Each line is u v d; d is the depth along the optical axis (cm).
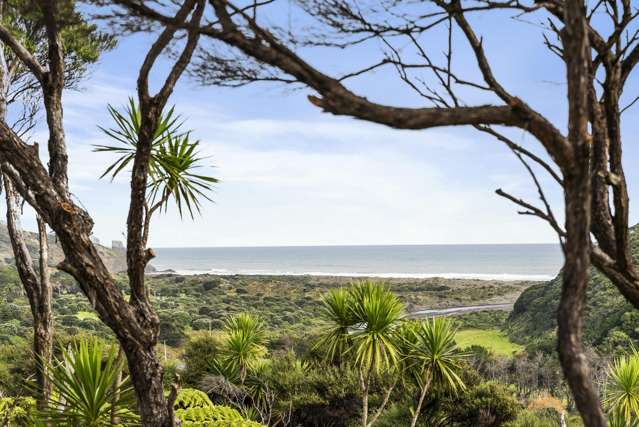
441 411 1130
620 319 3403
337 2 189
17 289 5562
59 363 373
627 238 192
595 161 198
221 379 1263
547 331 4403
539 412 1284
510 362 2791
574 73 148
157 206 314
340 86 160
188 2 203
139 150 282
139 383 291
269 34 166
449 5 191
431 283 11506
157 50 257
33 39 492
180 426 302
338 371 1296
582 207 146
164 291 8106
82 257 273
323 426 1273
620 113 209
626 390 726
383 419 1151
